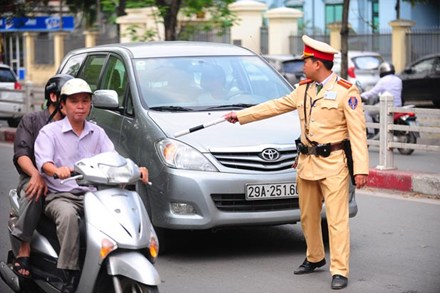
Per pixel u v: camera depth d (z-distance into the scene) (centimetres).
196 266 980
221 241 1105
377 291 870
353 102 860
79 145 768
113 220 686
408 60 3794
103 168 695
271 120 1045
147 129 1020
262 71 1162
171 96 1082
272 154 974
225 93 1106
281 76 1168
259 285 900
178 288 894
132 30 2322
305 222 923
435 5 4584
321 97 870
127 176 699
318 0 4816
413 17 4603
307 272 939
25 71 5019
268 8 4919
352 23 4750
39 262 765
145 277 662
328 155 870
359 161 855
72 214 717
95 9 4044
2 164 1852
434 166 1750
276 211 973
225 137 986
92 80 1209
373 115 1980
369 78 3247
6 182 1596
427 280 912
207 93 1098
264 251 1048
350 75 3150
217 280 922
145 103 1066
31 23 4638
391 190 1460
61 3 4041
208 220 952
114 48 1190
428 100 3328
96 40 4559
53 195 747
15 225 757
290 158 984
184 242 1097
